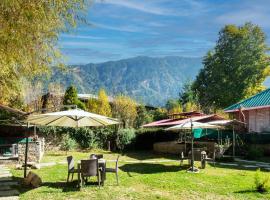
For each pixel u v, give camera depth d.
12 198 11.73
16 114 23.77
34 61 12.56
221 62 63.84
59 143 30.22
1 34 10.58
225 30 63.81
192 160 18.59
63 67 13.94
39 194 12.33
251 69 61.28
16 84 16.22
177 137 34.56
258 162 23.27
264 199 11.79
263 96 33.72
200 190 13.13
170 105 67.50
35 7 10.77
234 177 16.25
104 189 13.15
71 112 14.02
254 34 62.84
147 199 11.66
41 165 20.12
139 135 33.00
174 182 14.73
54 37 12.91
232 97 61.31
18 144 20.34
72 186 13.75
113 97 58.88
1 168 18.44
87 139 31.64
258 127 32.84
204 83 67.12
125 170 18.50
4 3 9.93
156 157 26.31
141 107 54.19
